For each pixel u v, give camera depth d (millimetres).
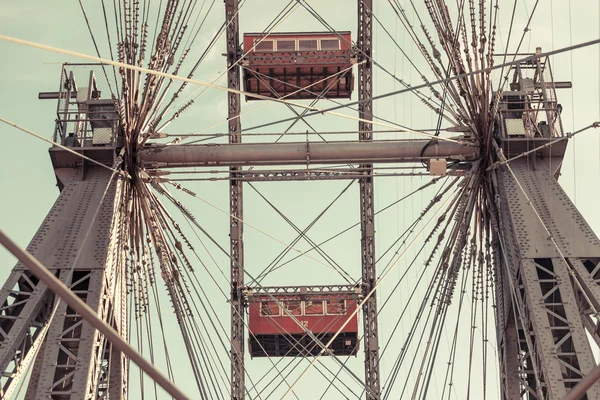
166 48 28984
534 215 26188
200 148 29422
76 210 26203
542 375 23547
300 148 29719
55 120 27906
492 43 28219
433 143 29453
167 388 11266
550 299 25156
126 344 11281
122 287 26938
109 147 27594
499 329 27438
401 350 28703
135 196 28641
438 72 29203
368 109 36625
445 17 28797
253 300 36969
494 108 27906
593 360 22766
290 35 37312
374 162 29906
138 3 28359
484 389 28016
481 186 28688
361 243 37031
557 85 28984
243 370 36125
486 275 28453
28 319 22828
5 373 21797
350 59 36938
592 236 25500
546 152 27781
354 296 37469
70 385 24250
